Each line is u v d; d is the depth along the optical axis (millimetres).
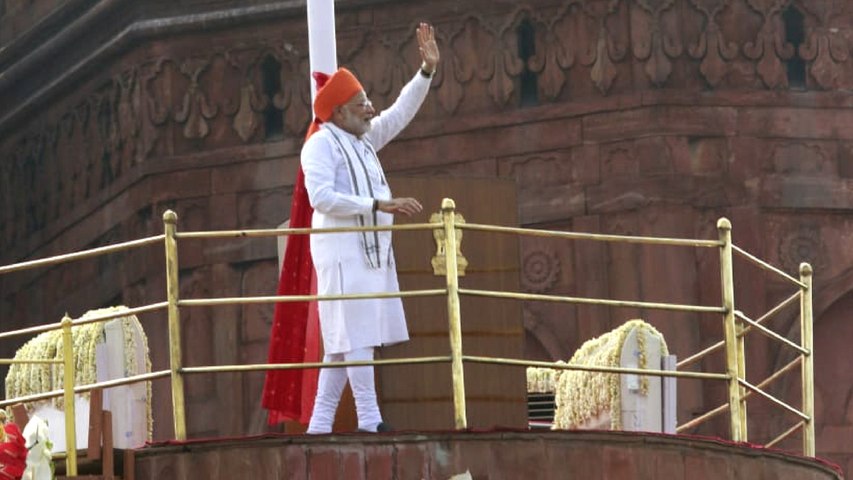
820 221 66938
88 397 35219
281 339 34406
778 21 67250
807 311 37688
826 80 67438
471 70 68812
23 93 80562
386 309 32719
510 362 31266
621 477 31219
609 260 66188
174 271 31062
